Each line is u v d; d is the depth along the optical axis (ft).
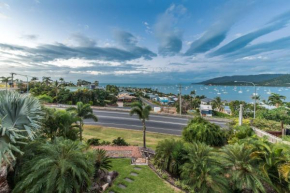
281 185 28.94
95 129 81.61
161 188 31.42
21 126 23.44
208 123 62.59
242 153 32.32
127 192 29.43
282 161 29.60
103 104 184.44
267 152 31.71
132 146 57.06
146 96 324.19
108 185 30.58
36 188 18.74
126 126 89.30
